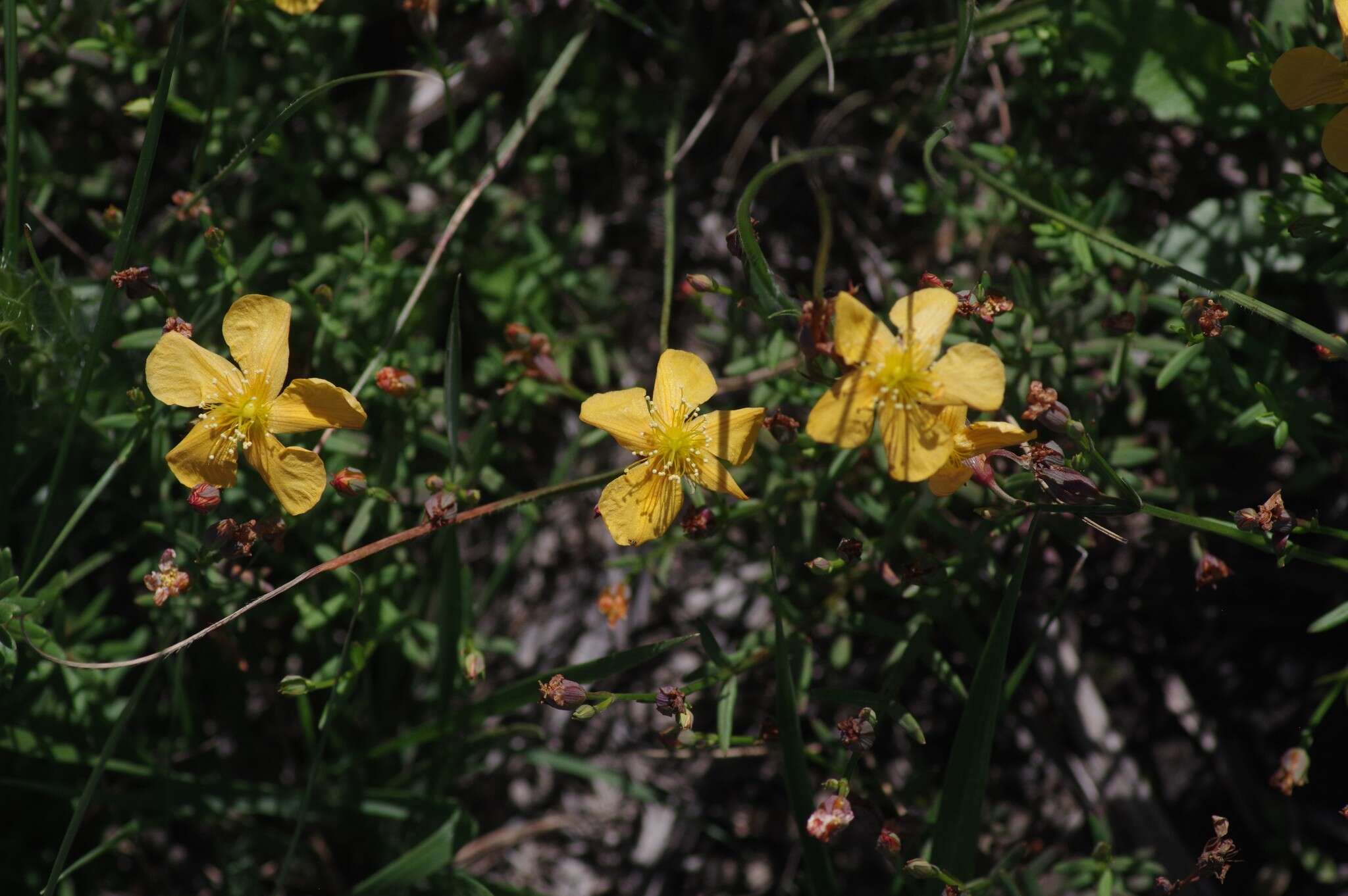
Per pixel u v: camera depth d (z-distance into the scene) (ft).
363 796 12.72
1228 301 10.96
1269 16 11.61
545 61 14.42
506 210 14.33
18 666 12.16
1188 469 12.60
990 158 12.60
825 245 8.86
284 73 13.64
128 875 14.44
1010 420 10.12
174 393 9.84
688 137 14.07
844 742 9.76
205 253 12.76
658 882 14.83
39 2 13.19
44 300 11.65
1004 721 14.40
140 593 14.70
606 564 12.30
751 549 13.20
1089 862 11.42
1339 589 13.16
